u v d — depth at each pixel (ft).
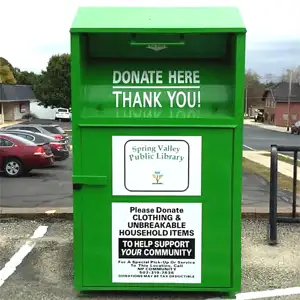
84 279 13.47
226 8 13.66
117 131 12.89
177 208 13.15
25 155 48.52
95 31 12.30
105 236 13.30
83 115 12.82
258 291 14.49
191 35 12.75
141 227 13.26
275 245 19.42
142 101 13.01
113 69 13.20
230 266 13.34
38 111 243.81
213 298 13.80
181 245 13.33
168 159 12.99
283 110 253.85
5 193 36.60
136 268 13.43
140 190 13.12
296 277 15.74
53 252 18.34
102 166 13.01
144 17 13.05
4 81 251.39
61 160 63.82
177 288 13.47
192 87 13.05
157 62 13.29
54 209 24.86
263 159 67.62
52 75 233.55
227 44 13.02
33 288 14.71
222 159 12.93
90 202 13.17
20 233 21.29
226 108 12.89
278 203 30.22
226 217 13.15
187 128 12.85
